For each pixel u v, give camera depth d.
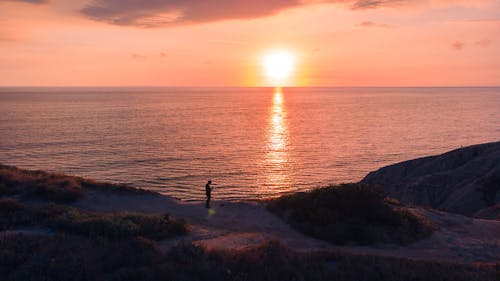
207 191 21.20
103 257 9.88
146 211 19.67
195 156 73.62
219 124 132.00
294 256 10.92
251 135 105.44
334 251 11.80
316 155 77.25
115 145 83.44
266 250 11.38
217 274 9.23
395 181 46.28
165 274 8.93
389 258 11.66
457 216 21.25
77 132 103.38
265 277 9.26
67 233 12.80
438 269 10.69
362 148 86.00
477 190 34.97
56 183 21.70
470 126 128.25
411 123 138.38
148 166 63.50
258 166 66.00
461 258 14.04
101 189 22.70
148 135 101.00
